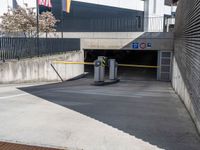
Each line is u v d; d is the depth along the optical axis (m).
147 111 8.38
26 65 17.02
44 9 29.59
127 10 39.66
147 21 35.78
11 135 5.76
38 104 8.95
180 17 15.38
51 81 20.27
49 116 7.32
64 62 22.11
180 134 5.96
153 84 23.08
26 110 7.98
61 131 6.03
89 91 13.59
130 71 31.30
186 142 5.46
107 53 34.03
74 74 24.34
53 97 10.63
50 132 5.96
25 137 5.64
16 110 7.96
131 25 34.53
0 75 14.87
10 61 15.76
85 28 33.34
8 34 21.73
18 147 5.13
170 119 7.32
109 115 7.64
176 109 8.84
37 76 18.42
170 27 33.47
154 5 41.69
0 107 8.37
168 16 40.12
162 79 27.31
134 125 6.62
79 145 5.23
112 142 5.39
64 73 22.28
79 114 7.64
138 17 37.41
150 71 31.64
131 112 8.16
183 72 11.39
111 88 16.36
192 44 8.40
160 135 5.88
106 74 27.38
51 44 20.94
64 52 23.20
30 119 6.98
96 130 6.14
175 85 16.50
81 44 28.08
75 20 33.31
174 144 5.34
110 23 33.47
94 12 36.00
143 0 41.34
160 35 27.11
